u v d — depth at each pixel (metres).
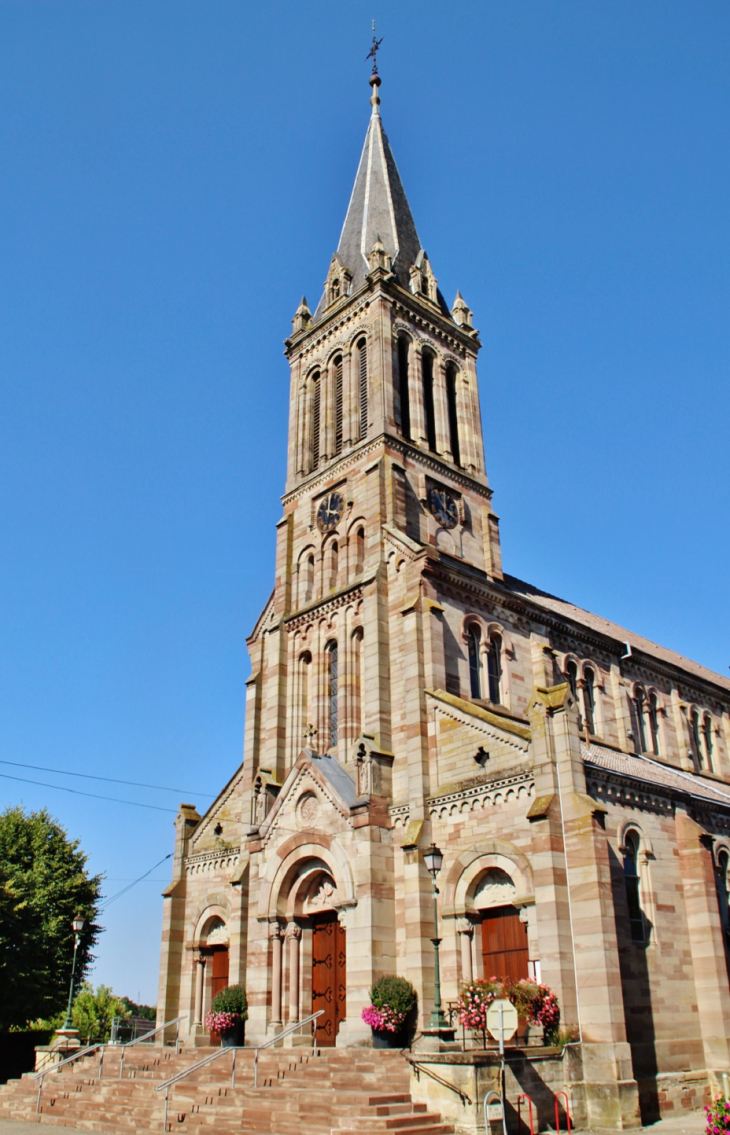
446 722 38.09
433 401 54.84
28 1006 56.47
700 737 61.44
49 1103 36.25
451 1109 25.86
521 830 33.09
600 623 62.84
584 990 29.45
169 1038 45.28
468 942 33.69
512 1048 27.19
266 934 40.88
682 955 35.44
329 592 48.53
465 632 43.97
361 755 39.19
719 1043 34.16
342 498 49.78
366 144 67.00
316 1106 27.41
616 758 41.31
